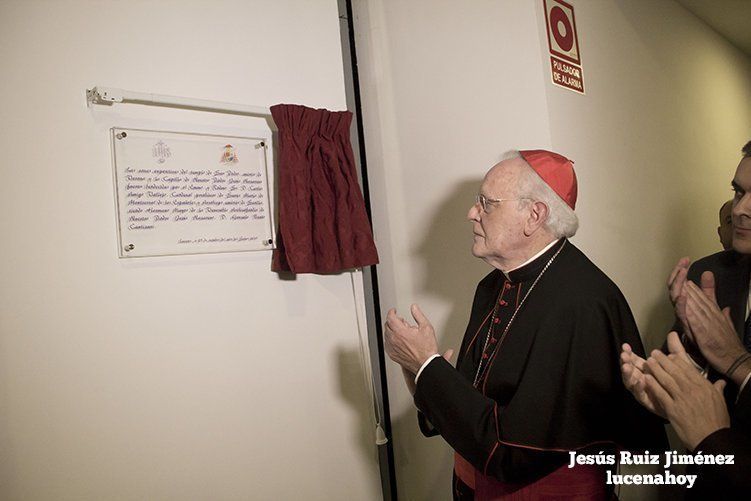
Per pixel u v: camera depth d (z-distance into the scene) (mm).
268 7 1672
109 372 1303
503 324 1119
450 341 1734
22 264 1202
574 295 1014
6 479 1157
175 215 1424
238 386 1509
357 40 2014
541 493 1009
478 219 1141
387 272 1929
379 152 1950
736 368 876
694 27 2613
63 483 1227
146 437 1347
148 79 1410
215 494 1444
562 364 983
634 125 1911
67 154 1275
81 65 1309
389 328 1106
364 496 1750
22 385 1188
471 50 1657
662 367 737
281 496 1564
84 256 1283
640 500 1663
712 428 702
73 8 1306
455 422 994
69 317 1254
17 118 1217
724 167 2648
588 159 1597
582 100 1625
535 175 1078
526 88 1502
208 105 1468
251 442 1520
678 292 941
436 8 1766
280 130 1557
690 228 2191
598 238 1578
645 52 2094
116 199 1335
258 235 1576
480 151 1639
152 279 1384
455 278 1721
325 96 1787
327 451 1676
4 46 1210
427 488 1843
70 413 1244
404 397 1897
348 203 1638
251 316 1552
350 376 1758
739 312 1066
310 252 1587
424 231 1811
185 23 1490
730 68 2984
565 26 1599
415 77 1835
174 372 1401
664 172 2062
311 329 1680
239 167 1554
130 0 1397
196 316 1451
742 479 680
